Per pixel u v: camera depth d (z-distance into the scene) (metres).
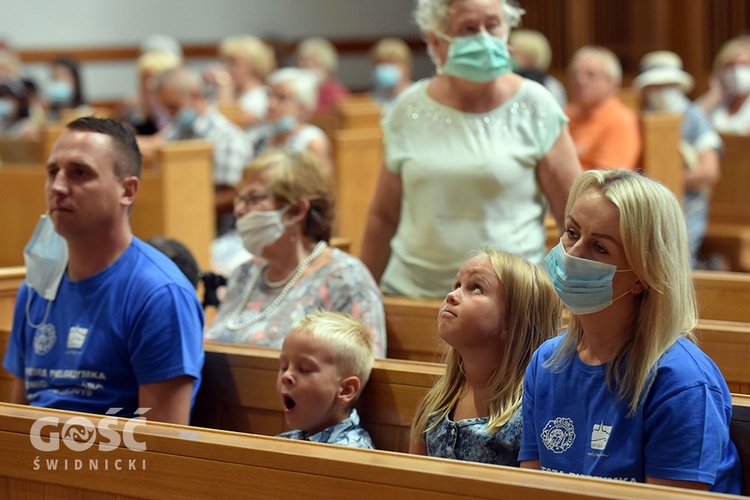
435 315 8.56
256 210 8.59
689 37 31.17
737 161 18.89
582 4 33.06
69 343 7.46
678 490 4.61
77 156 7.27
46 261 7.55
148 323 7.29
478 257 6.54
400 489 5.02
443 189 8.73
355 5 38.69
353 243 16.67
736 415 5.71
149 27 35.62
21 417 6.10
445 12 8.52
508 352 6.38
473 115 8.75
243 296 8.91
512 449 6.25
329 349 6.88
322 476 5.22
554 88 21.59
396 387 7.02
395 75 26.56
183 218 15.15
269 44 36.47
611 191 5.35
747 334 7.31
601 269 5.34
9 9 34.00
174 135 16.97
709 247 18.19
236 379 7.67
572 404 5.59
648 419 5.30
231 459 5.46
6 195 16.69
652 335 5.32
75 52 34.75
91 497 5.93
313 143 15.90
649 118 16.61
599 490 4.64
